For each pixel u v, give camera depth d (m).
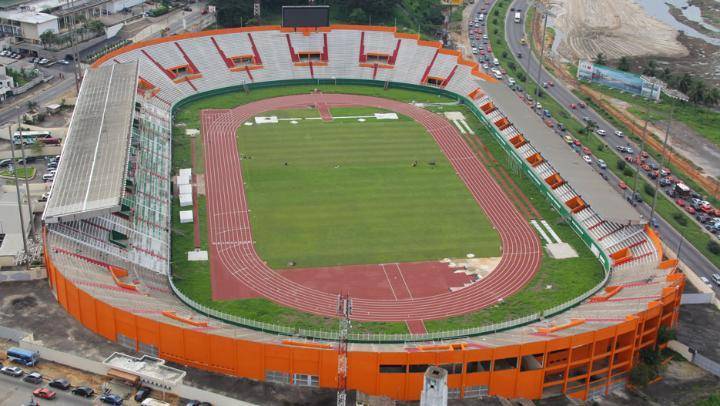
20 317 134.38
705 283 162.25
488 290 156.62
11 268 152.25
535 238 177.75
